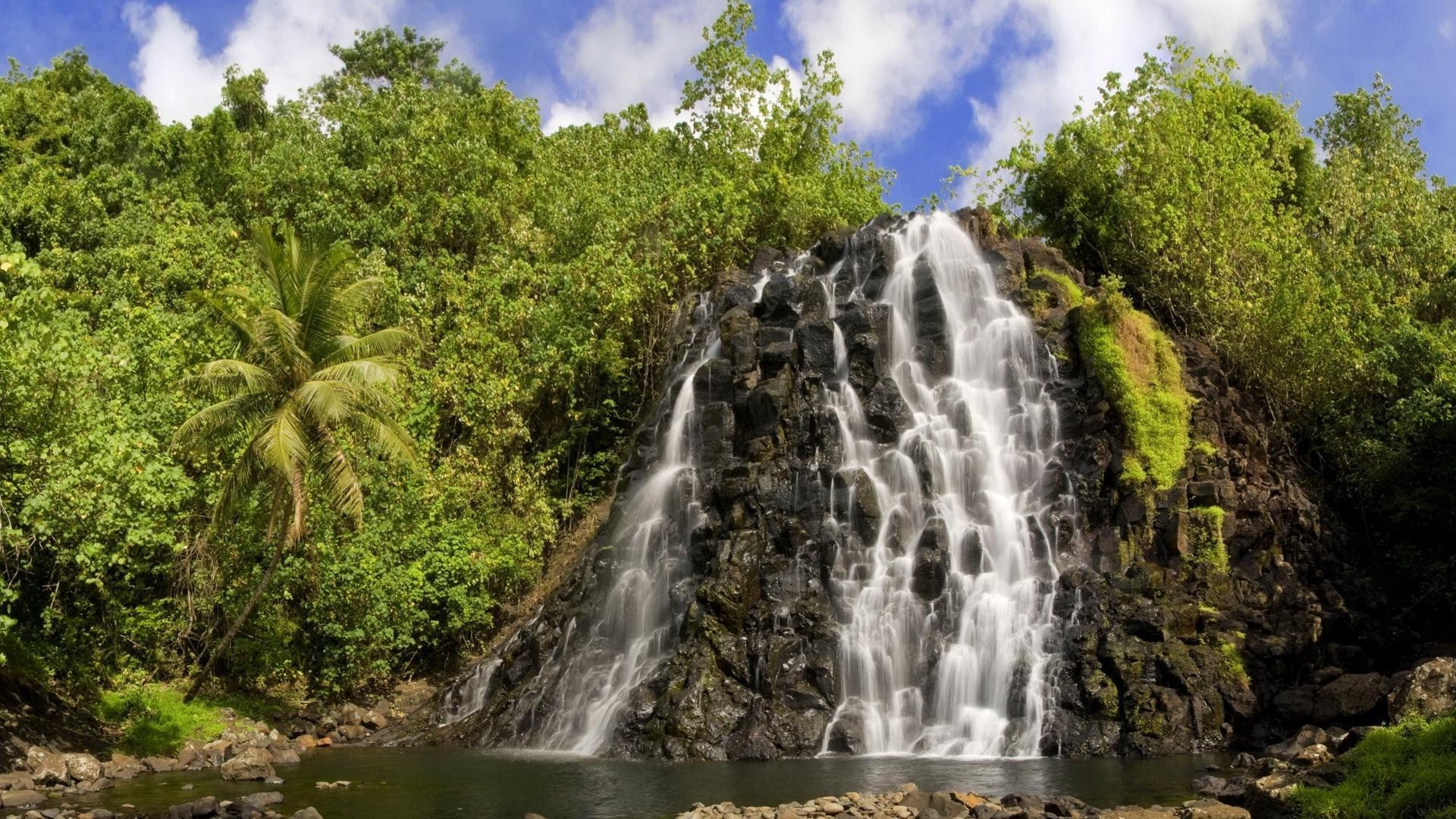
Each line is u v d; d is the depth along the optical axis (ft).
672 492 99.19
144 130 185.06
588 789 62.49
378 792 62.28
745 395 99.35
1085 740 74.54
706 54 168.96
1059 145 142.82
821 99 166.20
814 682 78.64
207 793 63.05
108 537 80.38
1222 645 80.23
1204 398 98.37
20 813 56.70
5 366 71.15
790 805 53.47
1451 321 110.11
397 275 138.31
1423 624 90.33
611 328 129.80
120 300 118.32
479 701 96.84
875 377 99.66
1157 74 136.56
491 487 121.70
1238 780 57.21
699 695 77.51
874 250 113.80
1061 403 99.04
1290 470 100.12
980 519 92.84
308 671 103.19
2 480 72.33
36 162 158.30
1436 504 92.07
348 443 102.68
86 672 89.15
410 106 173.06
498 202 151.94
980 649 81.87
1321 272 119.14
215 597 94.12
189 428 85.15
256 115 210.18
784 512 89.61
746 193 139.85
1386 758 49.44
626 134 189.06
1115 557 88.33
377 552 103.96
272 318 85.97
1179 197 121.80
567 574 106.42
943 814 52.03
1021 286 113.19
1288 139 141.69
